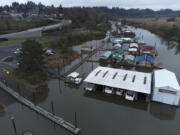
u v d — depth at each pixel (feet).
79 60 186.60
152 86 110.93
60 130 78.54
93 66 168.25
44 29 327.88
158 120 87.20
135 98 103.45
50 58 175.22
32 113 92.38
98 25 465.06
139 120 86.74
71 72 148.87
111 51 217.36
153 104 99.25
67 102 103.04
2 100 103.91
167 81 98.68
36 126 81.20
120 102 103.60
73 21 448.65
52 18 498.69
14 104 100.42
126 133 76.38
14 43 241.96
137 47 229.45
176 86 93.76
